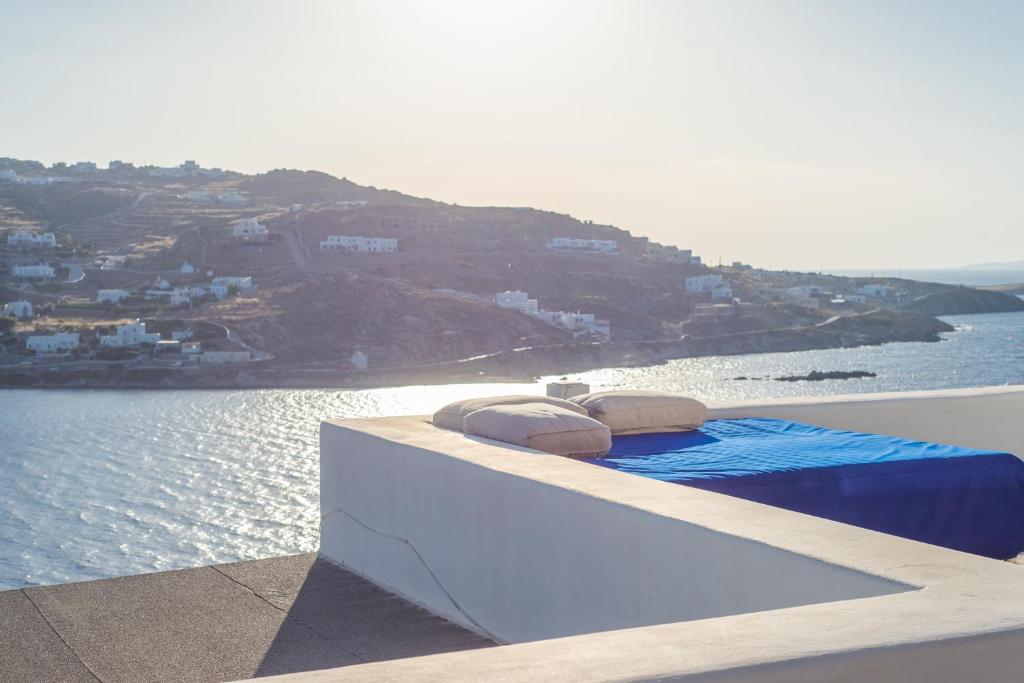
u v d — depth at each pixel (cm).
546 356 10469
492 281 13100
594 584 210
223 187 19712
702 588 179
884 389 7775
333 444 339
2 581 3497
